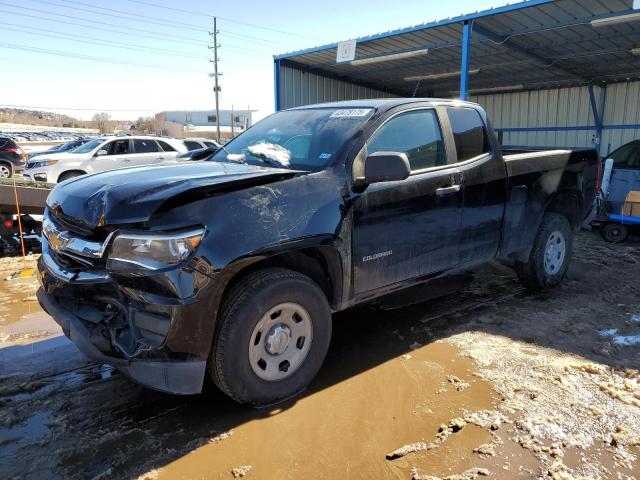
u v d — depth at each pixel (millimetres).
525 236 4805
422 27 10828
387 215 3512
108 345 2779
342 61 12391
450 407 3127
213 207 2752
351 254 3338
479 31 10727
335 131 3617
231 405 3156
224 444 2775
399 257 3660
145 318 2703
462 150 4168
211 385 3420
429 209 3795
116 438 2826
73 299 3084
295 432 2879
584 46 12234
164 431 2893
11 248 7289
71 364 3727
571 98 17609
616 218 7723
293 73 14609
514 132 19328
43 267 3225
